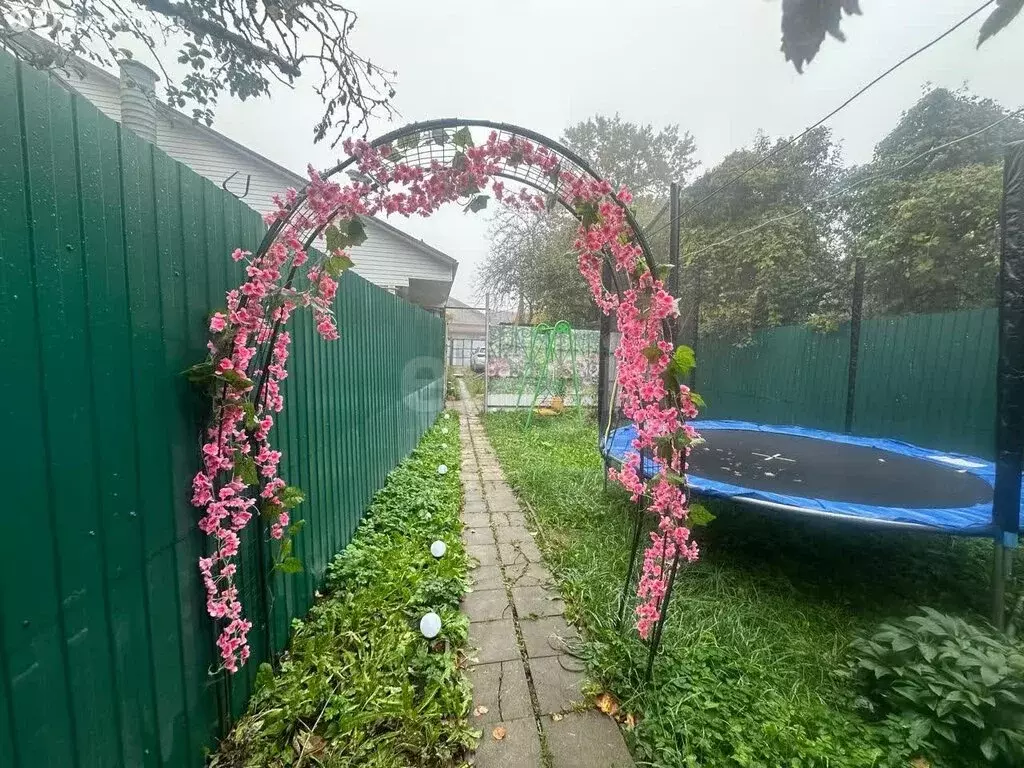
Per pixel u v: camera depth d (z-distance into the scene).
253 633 1.59
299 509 2.01
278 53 2.19
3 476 0.75
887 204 5.31
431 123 1.49
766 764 1.38
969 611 2.29
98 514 0.95
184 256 1.24
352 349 2.85
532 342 8.14
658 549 1.80
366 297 3.19
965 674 1.49
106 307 0.97
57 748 0.85
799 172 6.61
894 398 4.62
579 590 2.34
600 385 4.18
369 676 1.64
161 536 1.14
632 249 1.67
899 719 1.51
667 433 1.67
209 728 1.34
